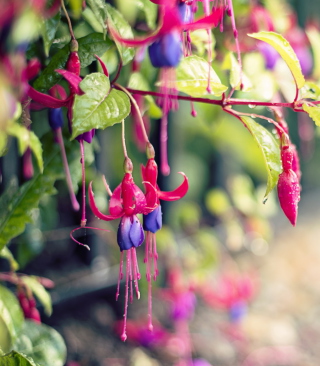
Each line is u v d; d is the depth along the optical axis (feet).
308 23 1.68
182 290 2.05
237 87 1.35
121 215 1.25
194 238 2.37
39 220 1.90
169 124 2.21
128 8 1.56
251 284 2.09
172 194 1.26
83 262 2.11
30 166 1.49
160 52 1.18
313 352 2.11
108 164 2.10
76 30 1.53
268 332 2.22
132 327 1.98
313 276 2.71
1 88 1.07
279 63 1.59
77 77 1.22
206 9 1.26
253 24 1.58
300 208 3.60
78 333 1.98
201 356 2.04
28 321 1.51
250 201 2.45
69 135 1.49
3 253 1.48
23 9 1.05
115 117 1.22
